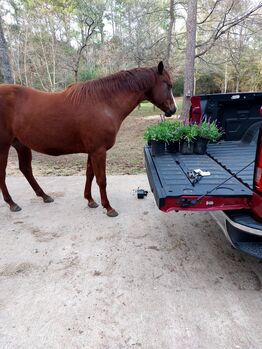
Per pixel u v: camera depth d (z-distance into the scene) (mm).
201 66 16578
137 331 1864
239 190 2125
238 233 2086
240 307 2059
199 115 3811
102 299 2162
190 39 9617
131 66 17109
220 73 19312
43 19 23844
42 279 2410
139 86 3375
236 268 2514
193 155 3287
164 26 16469
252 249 2037
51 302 2139
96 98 3199
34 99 3299
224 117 3875
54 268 2561
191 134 3178
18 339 1822
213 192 2090
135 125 13383
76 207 3881
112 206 3854
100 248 2867
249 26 11391
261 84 21969
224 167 2777
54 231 3238
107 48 21234
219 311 2023
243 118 3881
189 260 2641
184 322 1931
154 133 3209
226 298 2150
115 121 3334
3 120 3381
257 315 1986
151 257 2699
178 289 2256
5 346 1772
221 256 2695
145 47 14625
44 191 4500
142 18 16406
